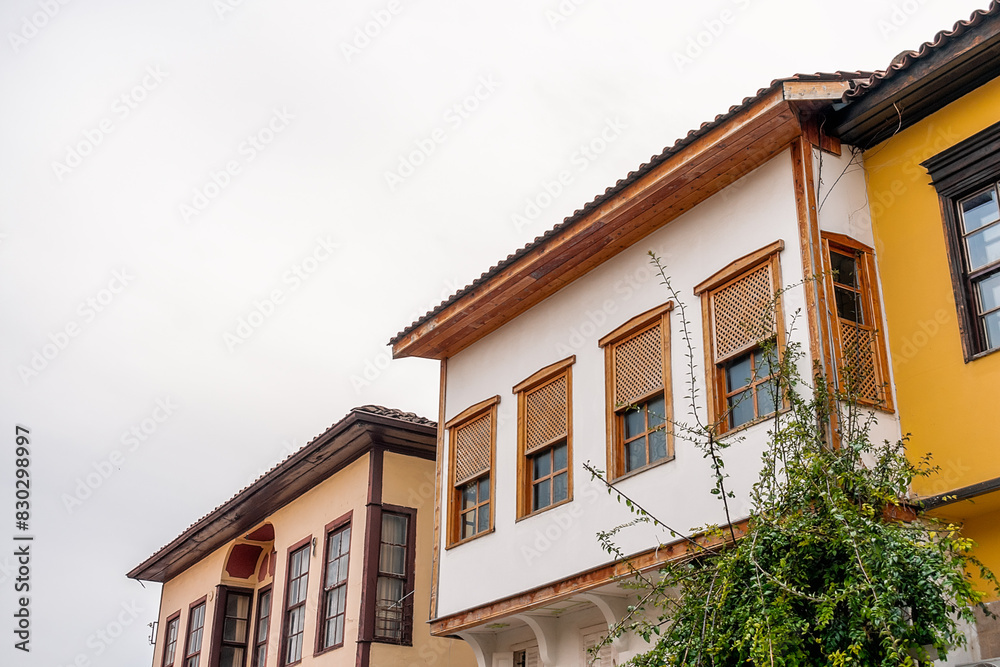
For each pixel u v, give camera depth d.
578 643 11.34
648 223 11.00
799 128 9.58
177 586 21.64
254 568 19.66
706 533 8.55
